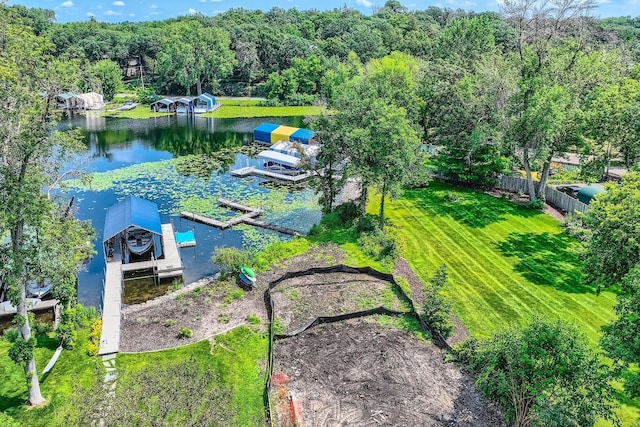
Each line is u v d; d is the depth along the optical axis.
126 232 36.16
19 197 17.77
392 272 33.03
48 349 24.31
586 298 29.69
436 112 53.91
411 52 113.25
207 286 31.11
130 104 102.31
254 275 30.66
